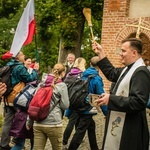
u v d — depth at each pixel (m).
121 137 3.80
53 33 24.77
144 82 3.71
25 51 25.28
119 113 3.84
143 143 3.85
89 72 6.19
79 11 15.80
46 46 25.78
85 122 6.23
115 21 13.20
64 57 16.03
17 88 5.97
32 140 6.40
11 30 27.14
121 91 3.86
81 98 6.07
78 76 6.25
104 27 13.42
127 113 3.79
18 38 7.69
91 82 6.11
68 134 6.75
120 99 3.66
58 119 5.21
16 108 5.94
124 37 12.95
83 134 6.24
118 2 13.14
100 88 6.09
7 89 5.95
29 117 5.14
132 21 12.88
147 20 12.66
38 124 5.18
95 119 10.48
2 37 26.91
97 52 4.48
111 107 3.69
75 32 15.82
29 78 6.04
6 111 6.12
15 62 6.11
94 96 3.79
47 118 5.14
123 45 3.93
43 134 5.26
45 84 5.21
